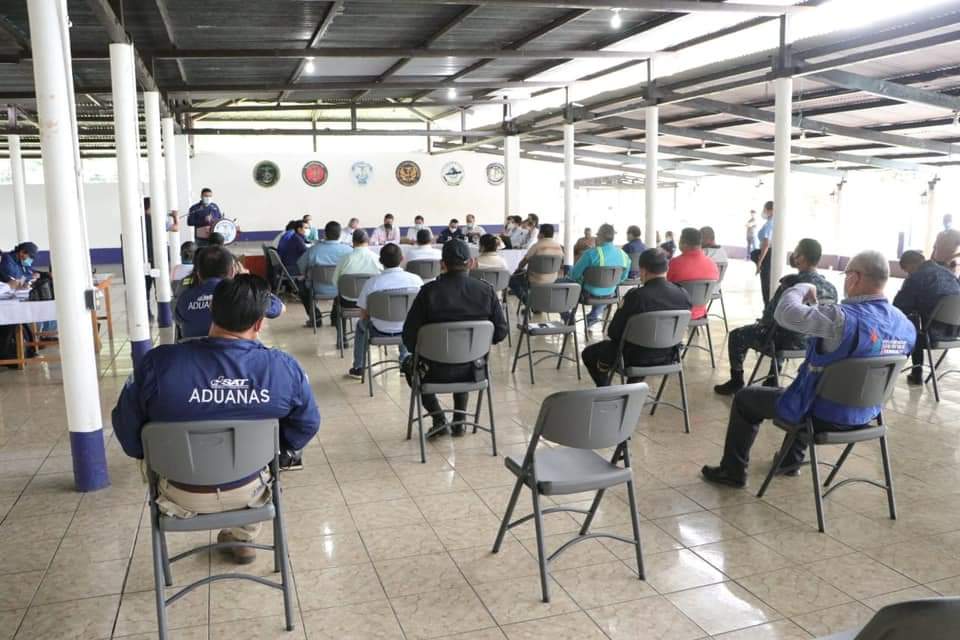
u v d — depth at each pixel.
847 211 16.64
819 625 2.30
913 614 0.99
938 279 4.73
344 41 8.03
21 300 5.77
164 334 7.47
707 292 5.54
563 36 8.16
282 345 6.84
